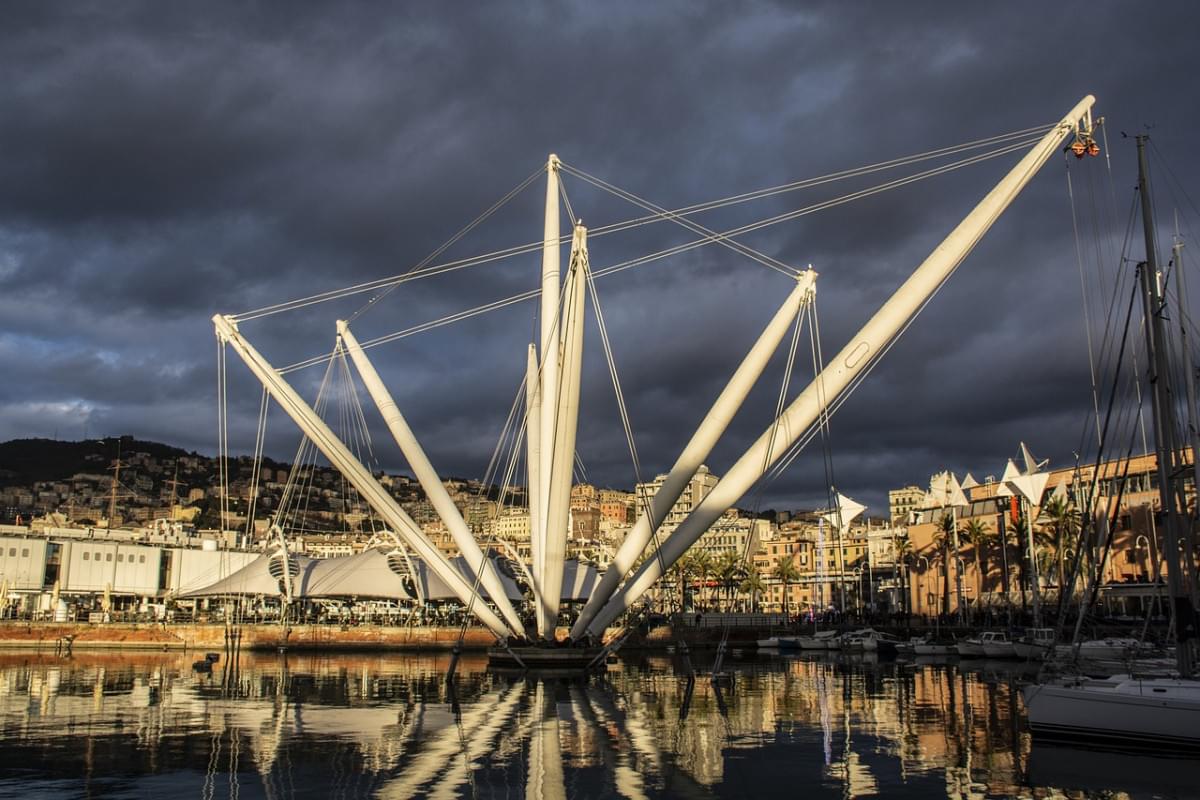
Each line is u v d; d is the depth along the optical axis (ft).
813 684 149.69
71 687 134.10
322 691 129.70
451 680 141.90
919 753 78.95
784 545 561.43
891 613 400.88
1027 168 135.33
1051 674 96.43
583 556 557.33
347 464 169.68
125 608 375.04
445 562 174.81
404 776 67.41
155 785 64.28
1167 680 86.79
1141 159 102.99
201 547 440.86
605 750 78.95
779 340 152.97
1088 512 103.91
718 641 319.68
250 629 257.75
